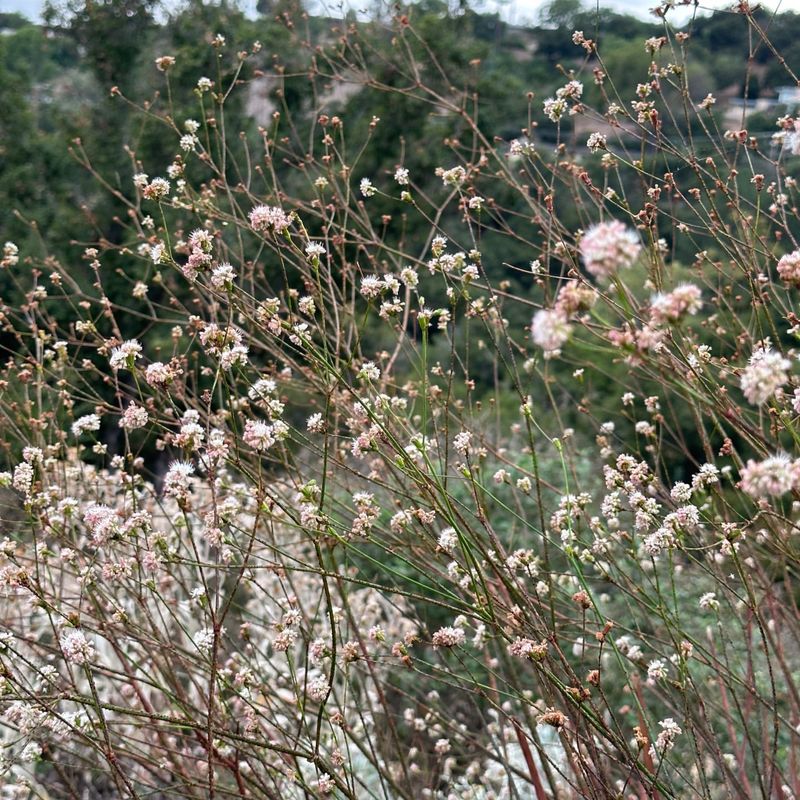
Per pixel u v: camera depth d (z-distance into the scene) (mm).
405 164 12258
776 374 1933
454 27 12312
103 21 14469
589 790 2877
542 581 3146
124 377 10250
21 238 13938
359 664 3848
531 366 4180
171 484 2701
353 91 12945
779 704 4172
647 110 3867
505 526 6172
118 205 13516
